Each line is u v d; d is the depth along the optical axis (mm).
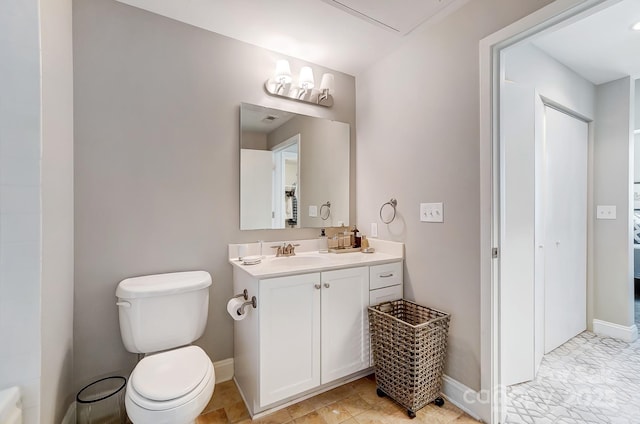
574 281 2498
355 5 1619
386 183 2176
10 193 945
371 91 2314
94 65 1557
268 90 2078
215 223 1898
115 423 1492
